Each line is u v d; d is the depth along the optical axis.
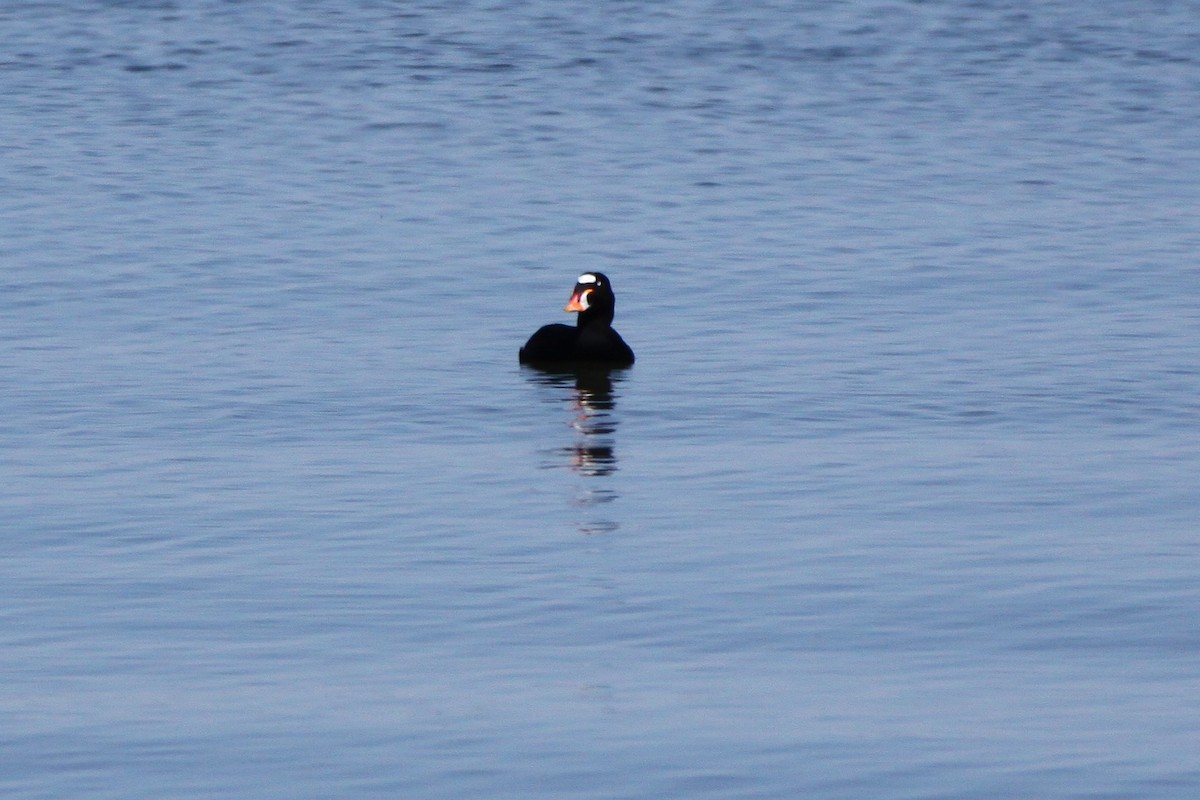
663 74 61.97
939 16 73.62
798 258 37.03
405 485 22.20
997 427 24.97
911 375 27.91
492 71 62.06
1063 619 17.70
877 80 61.62
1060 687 16.09
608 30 69.50
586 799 14.05
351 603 18.08
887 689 16.05
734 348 29.83
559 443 24.25
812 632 17.36
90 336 30.34
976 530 20.47
